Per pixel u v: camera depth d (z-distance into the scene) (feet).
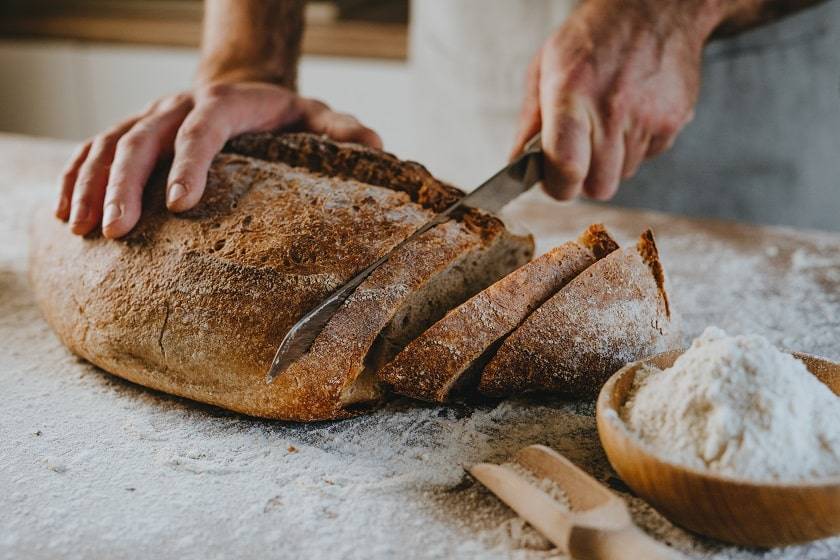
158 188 2.17
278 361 1.82
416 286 1.92
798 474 1.49
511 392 1.96
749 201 3.65
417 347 1.87
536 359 1.90
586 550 1.52
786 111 3.46
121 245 2.08
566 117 2.33
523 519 1.66
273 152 2.26
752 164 3.59
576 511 1.57
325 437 1.90
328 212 2.01
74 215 2.16
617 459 1.60
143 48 5.99
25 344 2.26
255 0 2.89
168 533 1.65
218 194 2.10
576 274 1.96
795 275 2.72
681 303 2.53
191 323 1.93
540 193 3.59
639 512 1.67
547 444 1.88
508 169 2.19
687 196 3.72
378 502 1.72
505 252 2.17
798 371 1.60
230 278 1.93
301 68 5.69
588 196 2.58
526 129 2.55
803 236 3.08
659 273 1.99
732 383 1.57
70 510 1.69
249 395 1.90
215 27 2.96
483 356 1.93
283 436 1.90
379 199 2.05
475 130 4.11
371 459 1.84
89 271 2.10
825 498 1.44
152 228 2.08
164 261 2.01
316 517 1.68
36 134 6.48
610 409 1.64
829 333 2.35
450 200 2.10
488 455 1.85
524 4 3.70
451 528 1.66
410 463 1.83
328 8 5.55
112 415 1.97
